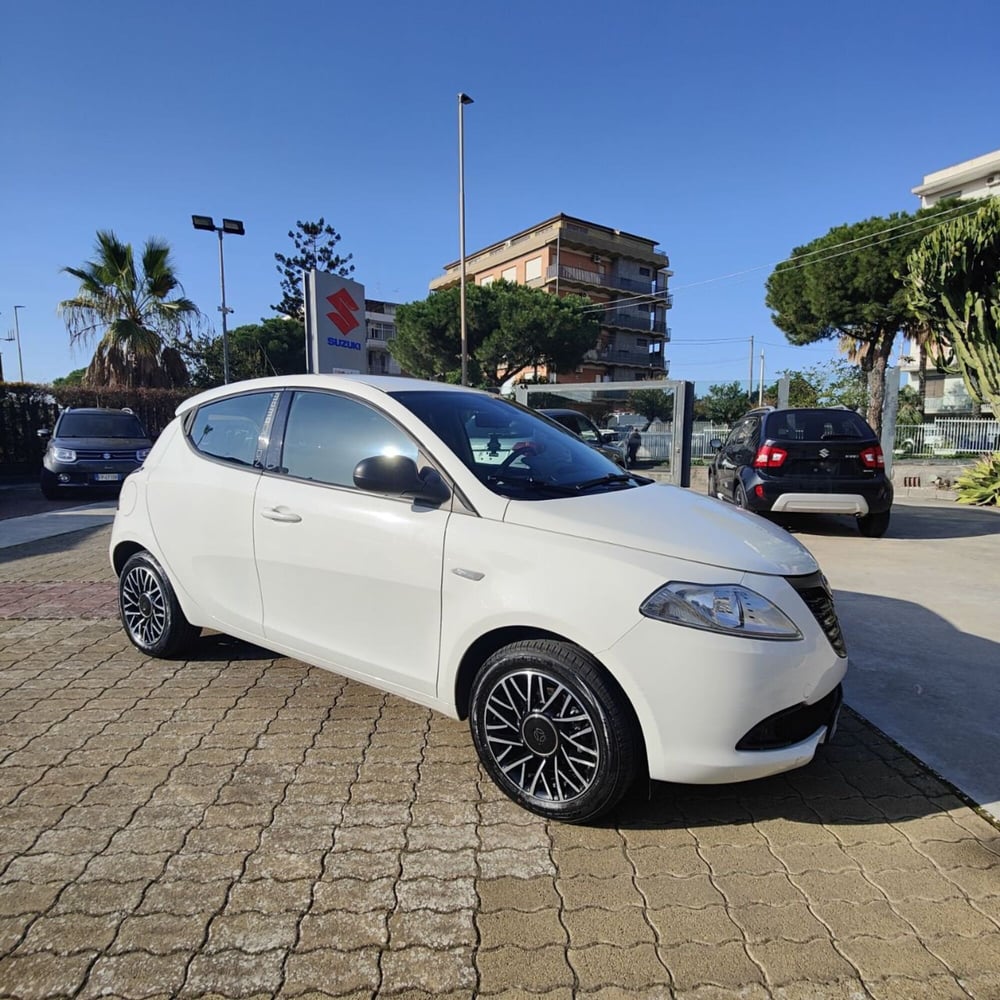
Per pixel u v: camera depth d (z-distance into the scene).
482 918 2.00
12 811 2.49
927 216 22.53
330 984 1.75
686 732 2.22
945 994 1.74
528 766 2.53
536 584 2.38
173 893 2.07
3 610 5.08
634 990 1.75
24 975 1.76
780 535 2.84
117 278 19.81
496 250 57.16
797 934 1.95
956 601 5.18
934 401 32.28
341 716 3.31
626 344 55.50
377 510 2.82
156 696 3.52
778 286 26.59
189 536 3.57
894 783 2.74
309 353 8.70
